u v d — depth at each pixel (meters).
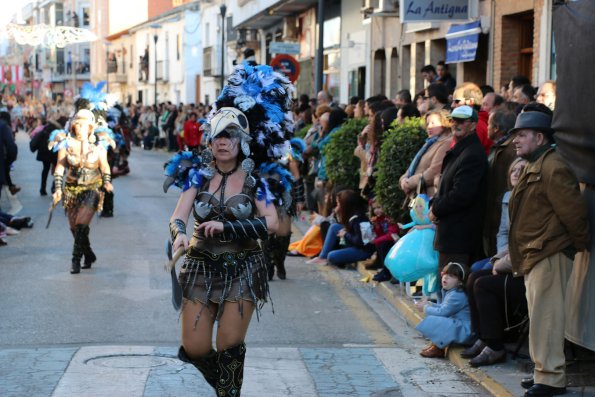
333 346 8.68
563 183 6.78
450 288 8.42
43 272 12.27
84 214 12.17
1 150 17.27
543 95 10.26
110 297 10.65
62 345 8.48
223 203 6.14
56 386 7.13
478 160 8.72
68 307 10.09
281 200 6.34
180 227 6.04
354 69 30.97
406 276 9.64
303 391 7.18
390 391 7.23
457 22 19.91
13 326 9.20
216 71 55.81
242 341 6.11
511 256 7.16
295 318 9.84
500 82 18.81
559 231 6.84
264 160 6.42
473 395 7.16
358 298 11.02
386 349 8.59
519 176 7.45
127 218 18.34
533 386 6.89
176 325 9.30
